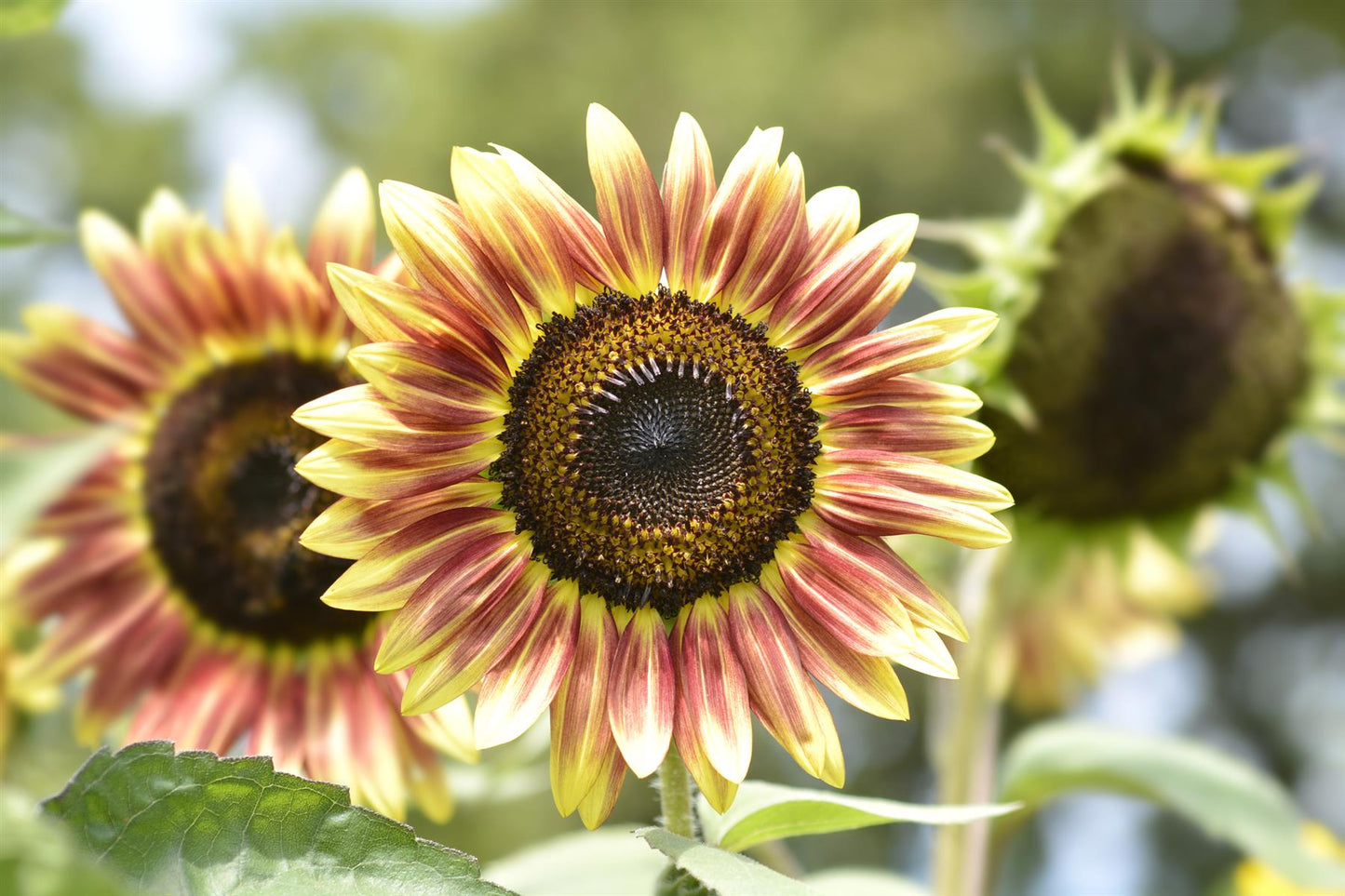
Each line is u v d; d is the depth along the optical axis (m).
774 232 0.69
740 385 0.69
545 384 0.69
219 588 0.77
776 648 0.68
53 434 0.76
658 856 0.80
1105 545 0.89
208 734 0.76
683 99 3.65
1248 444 0.89
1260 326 0.88
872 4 3.62
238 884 0.62
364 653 0.75
